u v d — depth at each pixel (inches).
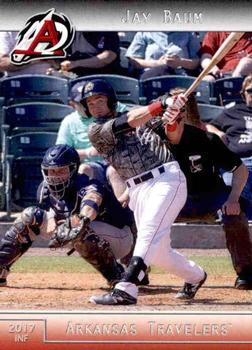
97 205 623.8
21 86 1093.1
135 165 570.9
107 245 641.0
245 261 684.1
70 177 634.8
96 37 1143.0
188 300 623.5
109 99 681.0
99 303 582.6
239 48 1144.2
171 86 1095.0
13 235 660.7
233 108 1000.2
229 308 582.6
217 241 984.9
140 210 575.2
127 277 572.1
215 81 1114.7
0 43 1130.7
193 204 663.8
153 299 624.7
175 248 987.3
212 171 655.8
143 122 556.4
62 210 646.5
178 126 625.6
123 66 1202.6
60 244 611.2
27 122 1065.5
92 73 1144.2
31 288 677.3
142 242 567.5
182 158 646.5
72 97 953.5
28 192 1051.3
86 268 827.4
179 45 1158.3
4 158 1039.0
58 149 635.5
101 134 566.3
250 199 859.4
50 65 1148.5
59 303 592.4
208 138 642.8
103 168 749.9
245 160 948.6
